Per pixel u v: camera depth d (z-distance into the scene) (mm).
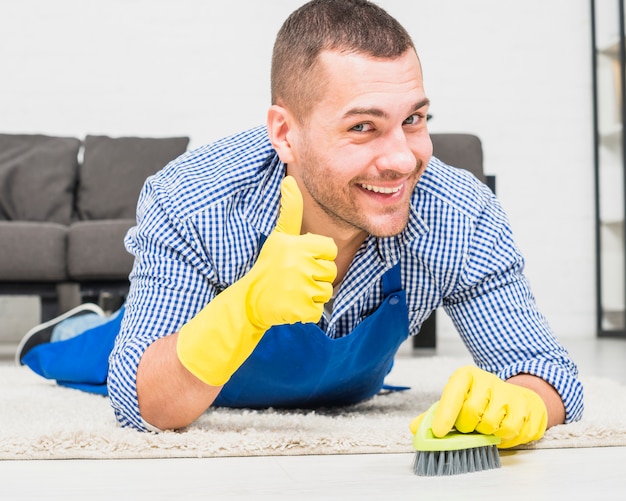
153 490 847
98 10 4027
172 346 1072
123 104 4035
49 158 3447
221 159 1225
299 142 1064
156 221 1172
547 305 4316
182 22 4078
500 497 802
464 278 1224
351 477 902
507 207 4301
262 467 963
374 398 1642
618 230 4258
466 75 4285
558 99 4328
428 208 1204
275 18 4137
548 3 4328
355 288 1203
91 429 1117
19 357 2377
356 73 993
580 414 1199
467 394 916
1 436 1065
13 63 3971
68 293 2986
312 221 1131
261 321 986
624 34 4074
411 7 4270
